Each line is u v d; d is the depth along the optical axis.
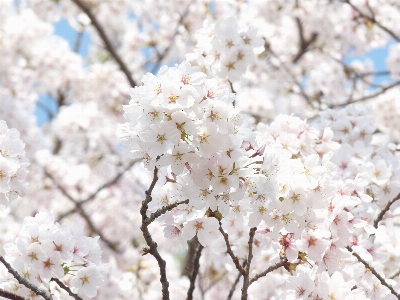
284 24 9.98
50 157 10.16
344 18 9.05
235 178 2.70
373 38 9.03
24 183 3.30
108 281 6.09
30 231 3.06
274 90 10.05
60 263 3.02
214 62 4.64
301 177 2.89
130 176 10.55
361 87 9.88
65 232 3.08
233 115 2.68
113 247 9.62
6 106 9.95
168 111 2.57
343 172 4.21
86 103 10.97
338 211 3.12
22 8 11.22
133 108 2.69
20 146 3.25
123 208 10.18
